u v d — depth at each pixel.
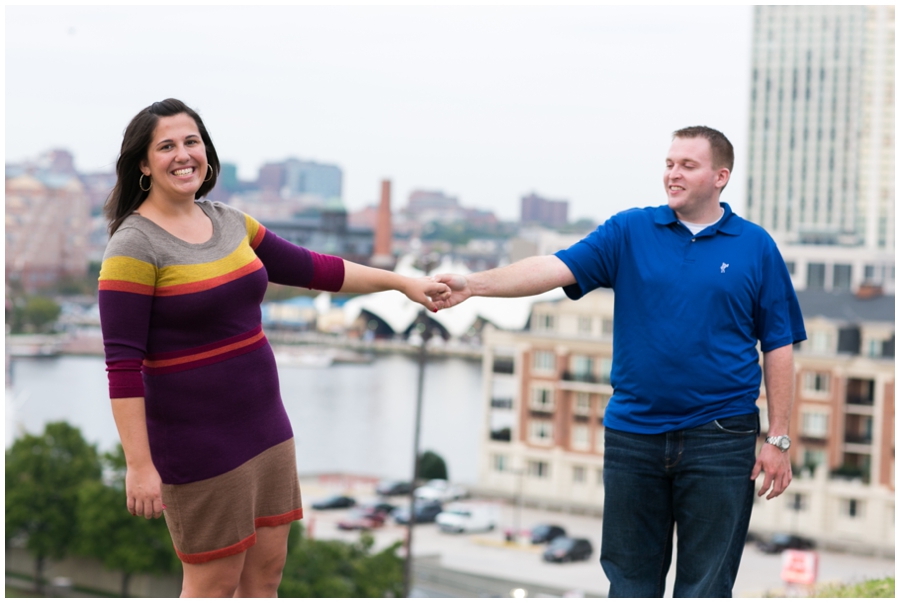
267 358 3.06
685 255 3.48
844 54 157.62
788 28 156.12
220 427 2.95
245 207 163.12
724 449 3.44
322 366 123.44
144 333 2.84
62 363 116.75
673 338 3.44
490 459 63.50
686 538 3.51
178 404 2.91
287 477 3.13
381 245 153.88
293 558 32.00
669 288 3.46
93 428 91.12
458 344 129.12
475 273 3.70
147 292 2.83
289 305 129.75
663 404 3.48
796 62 158.00
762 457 3.50
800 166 160.25
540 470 59.94
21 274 130.00
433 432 97.25
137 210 2.97
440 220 158.62
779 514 52.62
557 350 58.88
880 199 157.00
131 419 2.78
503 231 156.50
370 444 90.88
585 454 58.50
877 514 50.59
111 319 2.80
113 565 35.31
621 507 3.57
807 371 52.59
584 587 42.00
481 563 46.91
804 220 159.50
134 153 2.89
